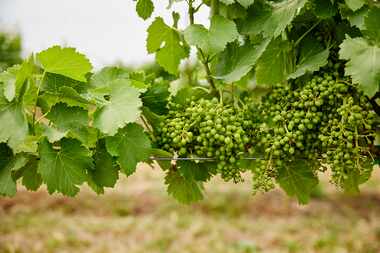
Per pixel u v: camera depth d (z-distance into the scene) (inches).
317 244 259.8
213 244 262.8
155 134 75.8
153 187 403.9
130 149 71.4
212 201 346.3
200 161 76.1
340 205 348.5
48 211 324.8
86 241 263.7
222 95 79.5
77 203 343.9
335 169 73.5
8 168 70.2
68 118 70.1
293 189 81.7
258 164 77.1
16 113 68.5
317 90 74.5
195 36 75.1
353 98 74.0
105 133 70.1
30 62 68.2
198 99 81.0
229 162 75.0
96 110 70.5
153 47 81.4
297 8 75.1
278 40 79.3
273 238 274.8
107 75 77.2
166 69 83.3
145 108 74.7
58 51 68.1
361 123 73.2
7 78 69.7
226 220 313.1
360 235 276.4
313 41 78.4
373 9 70.4
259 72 81.6
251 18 77.7
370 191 391.5
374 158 76.7
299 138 74.2
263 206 342.6
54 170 69.4
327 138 73.2
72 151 69.9
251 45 77.4
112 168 73.3
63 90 69.7
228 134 73.9
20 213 312.3
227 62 78.9
